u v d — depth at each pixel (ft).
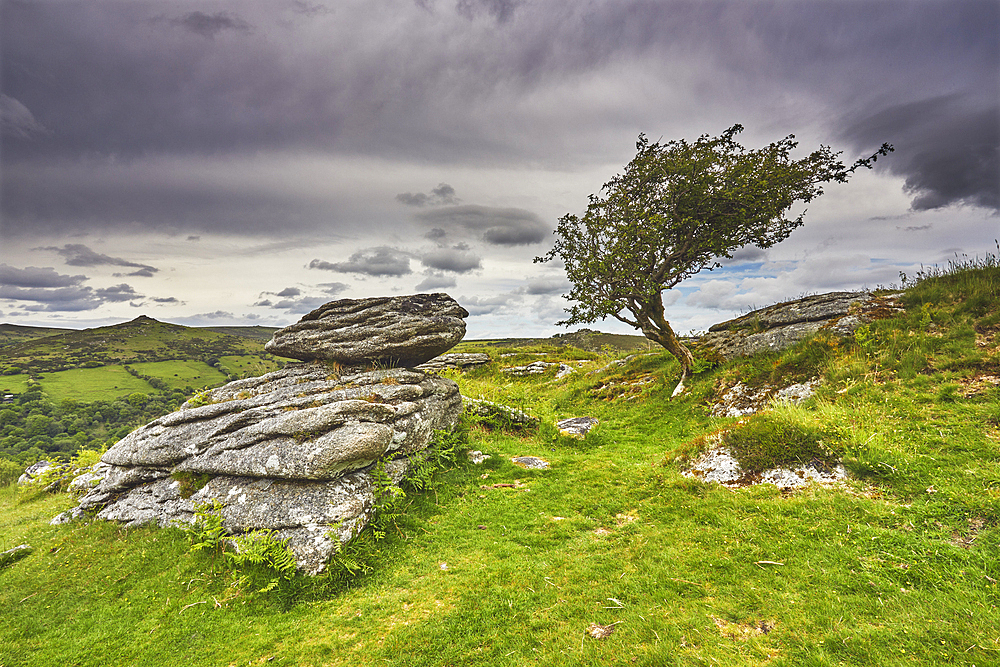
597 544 28.25
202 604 25.90
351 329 48.49
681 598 21.48
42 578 29.55
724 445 36.35
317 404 39.63
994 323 42.73
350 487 33.09
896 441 30.83
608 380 81.92
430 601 24.21
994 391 33.73
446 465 44.62
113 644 23.06
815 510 26.68
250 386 49.19
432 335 48.47
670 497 33.09
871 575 20.35
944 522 22.88
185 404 49.57
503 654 19.40
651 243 61.82
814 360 51.39
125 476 39.45
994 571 19.01
